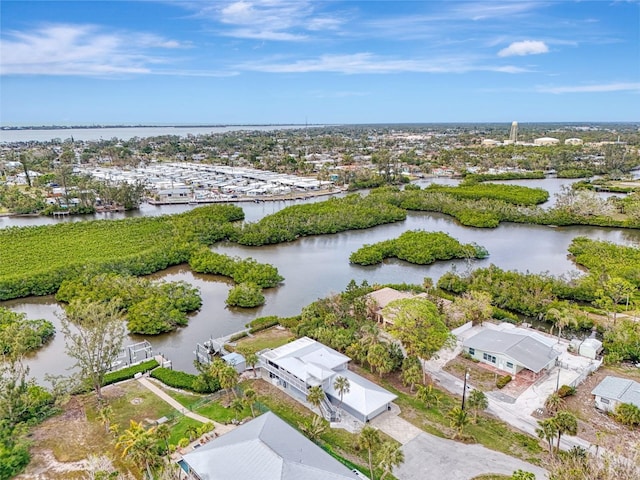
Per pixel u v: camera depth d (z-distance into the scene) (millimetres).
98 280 89750
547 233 146875
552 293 88250
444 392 58469
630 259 106062
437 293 88562
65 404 55469
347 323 73875
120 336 59375
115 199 177875
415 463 45125
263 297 90875
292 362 59812
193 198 196375
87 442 48406
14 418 49562
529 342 66188
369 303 79375
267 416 47781
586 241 123000
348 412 53719
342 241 138625
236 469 40219
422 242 121375
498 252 125500
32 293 91688
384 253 119125
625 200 170125
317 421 48844
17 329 68562
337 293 91625
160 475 41312
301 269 112188
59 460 45594
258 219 161500
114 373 61938
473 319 78375
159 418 52531
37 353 72000
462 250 118188
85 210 172000
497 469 44469
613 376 62500
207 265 106500
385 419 52531
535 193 187375
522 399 56969
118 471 43781
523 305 83750
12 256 108562
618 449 40469
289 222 142250
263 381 61250
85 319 57000
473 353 67000
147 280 92562
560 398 54812
